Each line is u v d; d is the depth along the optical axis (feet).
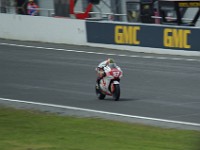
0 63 230.68
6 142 96.63
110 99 152.56
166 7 282.56
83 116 129.59
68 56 248.32
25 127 114.83
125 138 101.19
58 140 98.89
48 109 140.05
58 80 187.42
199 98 151.94
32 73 203.82
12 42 305.94
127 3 327.26
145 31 260.83
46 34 304.71
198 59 234.17
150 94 159.22
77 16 334.03
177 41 250.37
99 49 273.75
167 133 107.34
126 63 225.35
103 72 149.38
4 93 166.50
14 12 354.54
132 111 134.82
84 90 167.94
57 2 342.64
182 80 183.01
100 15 313.53
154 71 203.31
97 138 101.14
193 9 317.42
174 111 134.51
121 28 270.05
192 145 94.43
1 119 126.21
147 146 92.79
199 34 242.37
